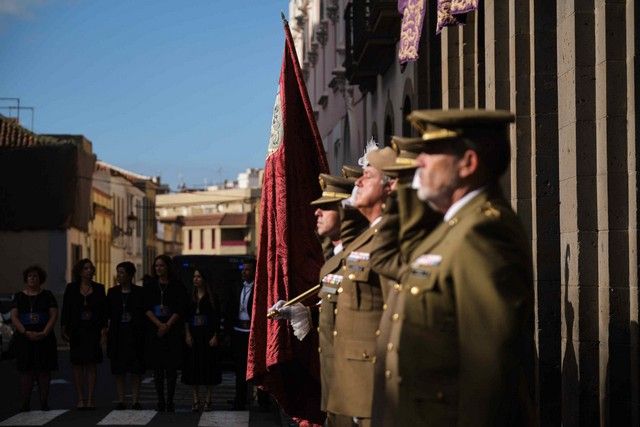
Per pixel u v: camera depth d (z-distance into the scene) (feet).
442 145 18.26
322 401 27.02
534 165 39.60
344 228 27.20
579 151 34.50
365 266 24.89
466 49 51.42
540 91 39.63
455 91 52.24
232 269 99.14
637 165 32.24
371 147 28.37
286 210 36.83
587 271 34.53
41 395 57.00
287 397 37.24
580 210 34.45
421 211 19.26
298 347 36.04
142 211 298.76
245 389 58.29
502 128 18.40
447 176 18.26
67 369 89.45
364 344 24.81
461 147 18.20
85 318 57.21
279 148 37.24
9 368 93.40
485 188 18.35
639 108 32.22
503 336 17.42
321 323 26.84
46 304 56.85
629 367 32.91
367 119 92.27
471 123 18.15
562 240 36.01
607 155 33.09
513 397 18.37
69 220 168.14
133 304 57.47
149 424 51.08
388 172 21.53
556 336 39.11
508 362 17.48
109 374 84.79
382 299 24.94
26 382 56.49
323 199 29.22
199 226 462.60
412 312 18.40
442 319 18.21
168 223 398.42
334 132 117.91
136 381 57.77
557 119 39.52
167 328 56.80
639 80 32.17
